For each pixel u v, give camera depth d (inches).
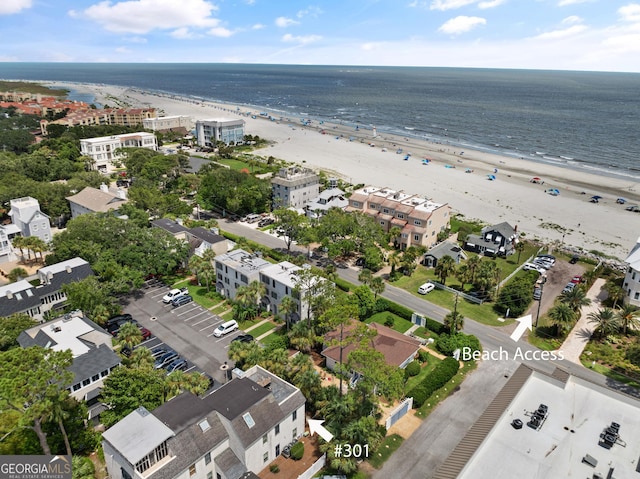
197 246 4244.6
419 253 4603.8
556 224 5807.1
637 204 6555.1
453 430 2417.6
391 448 2287.2
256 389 2207.2
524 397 2222.0
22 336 2733.8
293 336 2878.9
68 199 5467.5
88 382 2406.5
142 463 1769.2
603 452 1871.3
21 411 1839.3
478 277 3777.1
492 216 6072.8
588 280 4175.7
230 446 2033.7
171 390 2311.8
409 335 3277.6
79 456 2069.4
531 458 1835.6
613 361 2987.2
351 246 4471.0
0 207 5241.1
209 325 3390.7
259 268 3609.7
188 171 7608.3
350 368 2347.4
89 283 3250.5
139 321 3422.7
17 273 3885.3
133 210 4815.5
